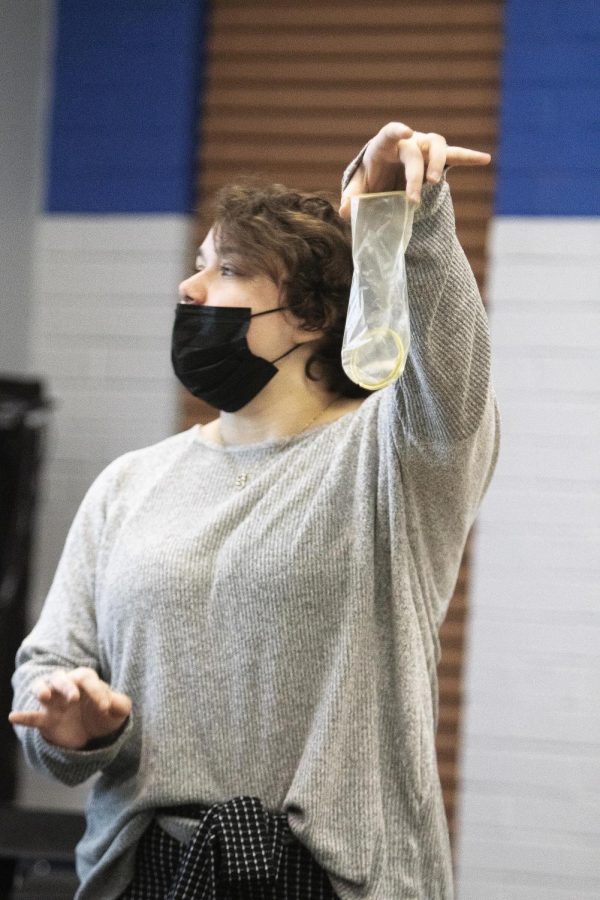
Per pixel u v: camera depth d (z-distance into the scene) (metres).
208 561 4.21
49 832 7.42
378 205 3.72
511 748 9.77
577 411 9.85
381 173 3.78
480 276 10.15
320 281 4.43
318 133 10.46
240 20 10.62
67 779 4.30
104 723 4.13
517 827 9.71
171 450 4.68
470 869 9.73
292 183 10.49
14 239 10.56
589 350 9.87
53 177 10.76
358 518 4.13
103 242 10.66
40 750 4.27
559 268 9.92
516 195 9.99
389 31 10.40
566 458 9.85
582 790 9.66
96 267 10.66
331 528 4.14
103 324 10.64
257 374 4.43
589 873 9.59
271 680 4.08
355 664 4.05
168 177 10.59
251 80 10.59
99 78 10.71
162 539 4.31
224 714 4.13
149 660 4.23
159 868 4.19
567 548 9.80
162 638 4.19
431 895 4.10
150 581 4.23
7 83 10.41
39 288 10.76
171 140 10.59
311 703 4.07
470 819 9.77
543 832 9.69
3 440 9.50
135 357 10.59
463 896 9.73
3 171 10.44
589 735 9.69
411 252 3.75
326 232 4.45
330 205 4.59
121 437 10.58
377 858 3.98
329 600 4.10
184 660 4.17
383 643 4.14
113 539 4.48
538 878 9.66
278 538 4.14
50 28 10.80
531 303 9.95
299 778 3.98
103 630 4.40
